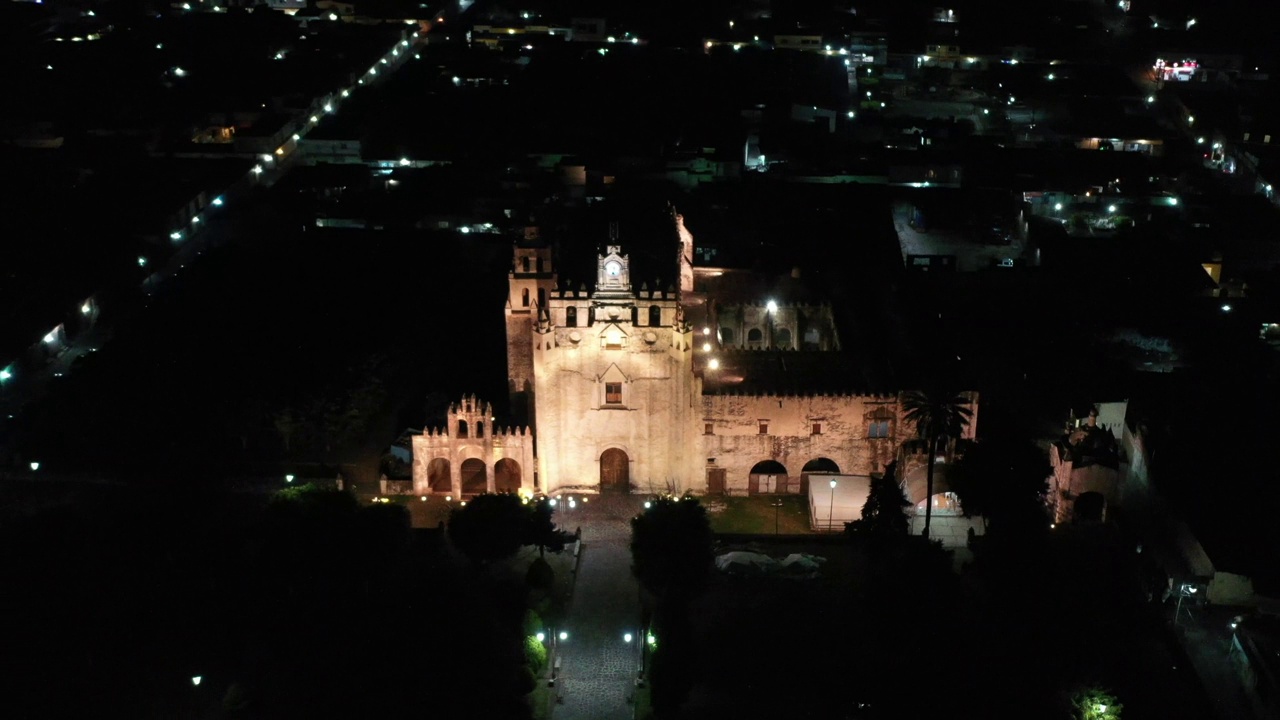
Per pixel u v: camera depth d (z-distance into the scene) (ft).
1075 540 392.27
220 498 446.19
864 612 382.63
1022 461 421.18
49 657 349.61
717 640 371.97
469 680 333.21
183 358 508.94
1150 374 521.65
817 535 426.92
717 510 443.73
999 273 621.31
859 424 440.45
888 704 341.62
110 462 460.55
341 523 386.73
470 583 387.96
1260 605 381.81
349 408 486.38
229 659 359.66
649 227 479.82
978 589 390.83
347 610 366.22
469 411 438.81
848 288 548.72
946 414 408.26
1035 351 544.21
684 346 426.10
